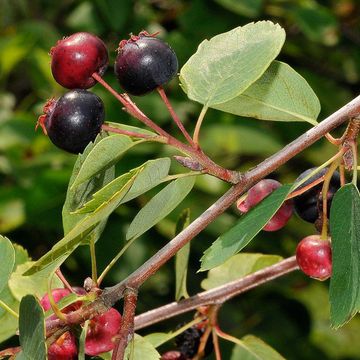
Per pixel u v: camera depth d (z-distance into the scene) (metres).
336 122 0.27
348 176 0.35
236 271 0.33
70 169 0.46
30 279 0.30
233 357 0.32
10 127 0.47
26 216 0.46
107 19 0.53
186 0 0.53
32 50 0.51
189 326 0.31
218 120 0.49
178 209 0.45
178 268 0.31
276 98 0.28
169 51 0.27
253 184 0.27
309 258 0.28
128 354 0.26
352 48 0.60
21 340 0.25
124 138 0.25
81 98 0.26
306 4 0.52
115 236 0.46
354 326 0.66
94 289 0.26
